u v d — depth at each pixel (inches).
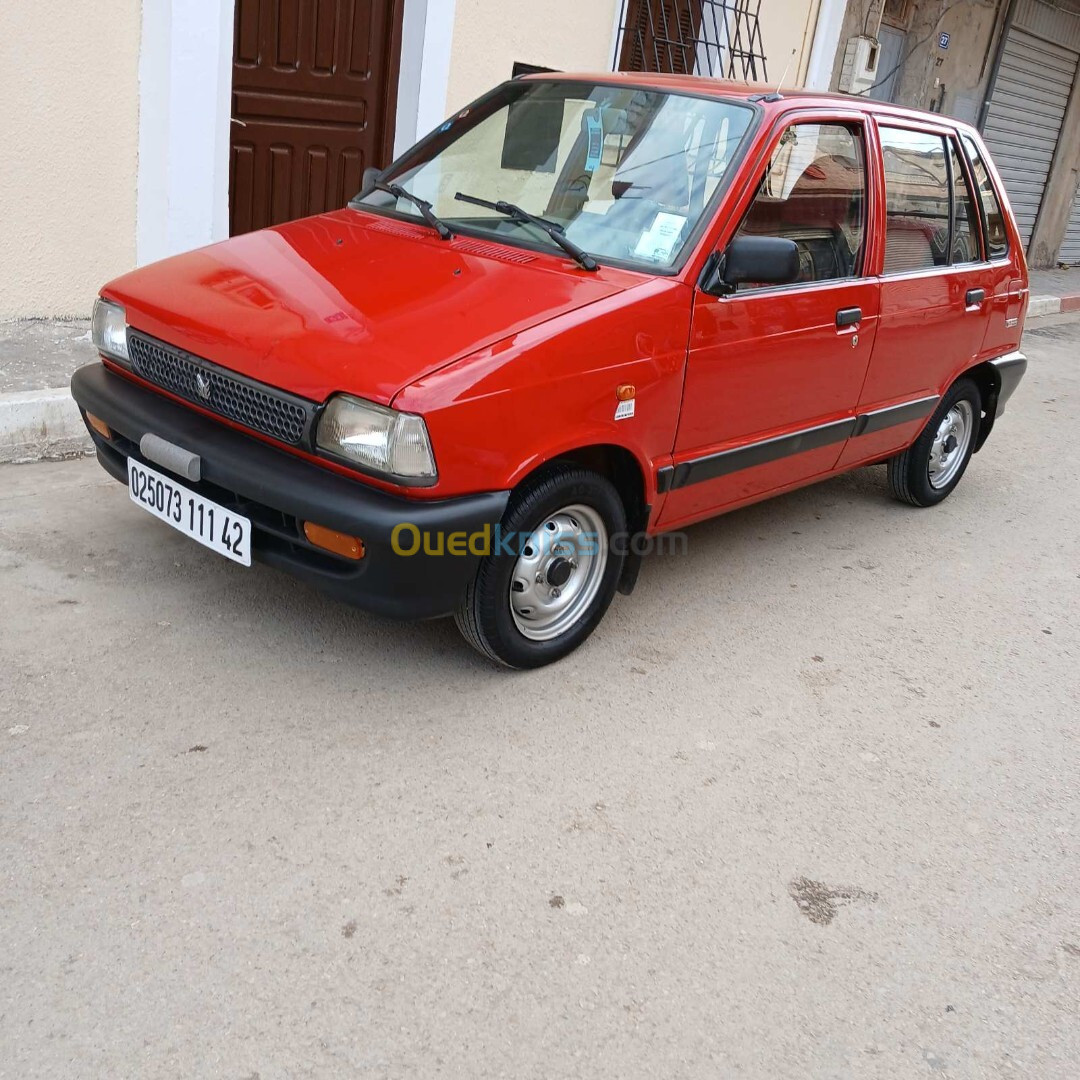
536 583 135.7
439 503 115.0
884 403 188.2
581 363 124.3
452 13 273.7
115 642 134.1
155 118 223.5
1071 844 125.3
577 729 132.3
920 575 195.3
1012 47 549.3
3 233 214.5
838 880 113.4
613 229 143.5
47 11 205.8
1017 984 102.7
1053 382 370.9
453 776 119.6
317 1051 84.0
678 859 112.6
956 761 138.8
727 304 143.7
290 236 150.6
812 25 418.9
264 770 115.6
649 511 144.9
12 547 152.0
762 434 160.6
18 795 106.3
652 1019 92.0
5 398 178.4
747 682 150.0
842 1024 94.8
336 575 118.6
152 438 128.4
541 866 108.2
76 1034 82.4
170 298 133.6
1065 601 192.5
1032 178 619.2
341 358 115.5
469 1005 90.4
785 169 152.4
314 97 266.7
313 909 98.0
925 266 189.2
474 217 151.7
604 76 165.0
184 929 93.5
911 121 183.0
